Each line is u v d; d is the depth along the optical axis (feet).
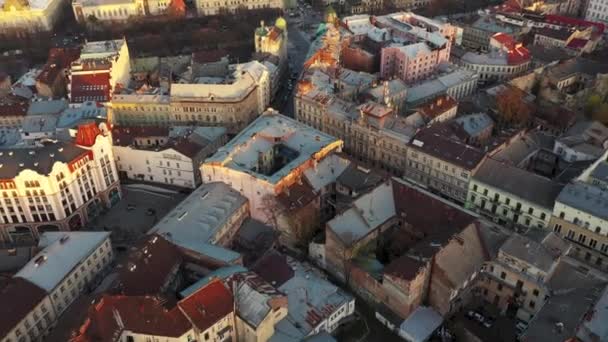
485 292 499.10
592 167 611.88
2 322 442.09
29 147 615.16
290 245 579.07
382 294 483.10
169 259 485.97
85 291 522.47
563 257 479.82
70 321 441.27
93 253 530.27
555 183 565.53
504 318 472.85
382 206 555.69
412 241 541.75
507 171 588.50
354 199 554.05
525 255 463.01
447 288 458.50
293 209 567.18
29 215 595.47
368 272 491.31
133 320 402.72
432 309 480.64
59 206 594.65
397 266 466.70
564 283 455.22
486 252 489.67
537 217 559.38
